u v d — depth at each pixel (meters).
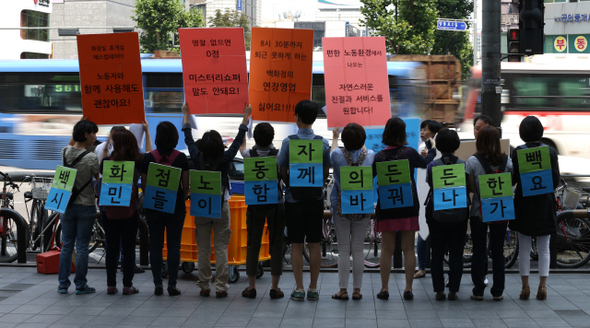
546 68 16.64
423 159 6.59
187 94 7.16
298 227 6.52
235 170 10.59
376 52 7.34
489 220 6.36
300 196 6.41
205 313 6.12
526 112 16.66
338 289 7.18
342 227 6.64
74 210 6.73
